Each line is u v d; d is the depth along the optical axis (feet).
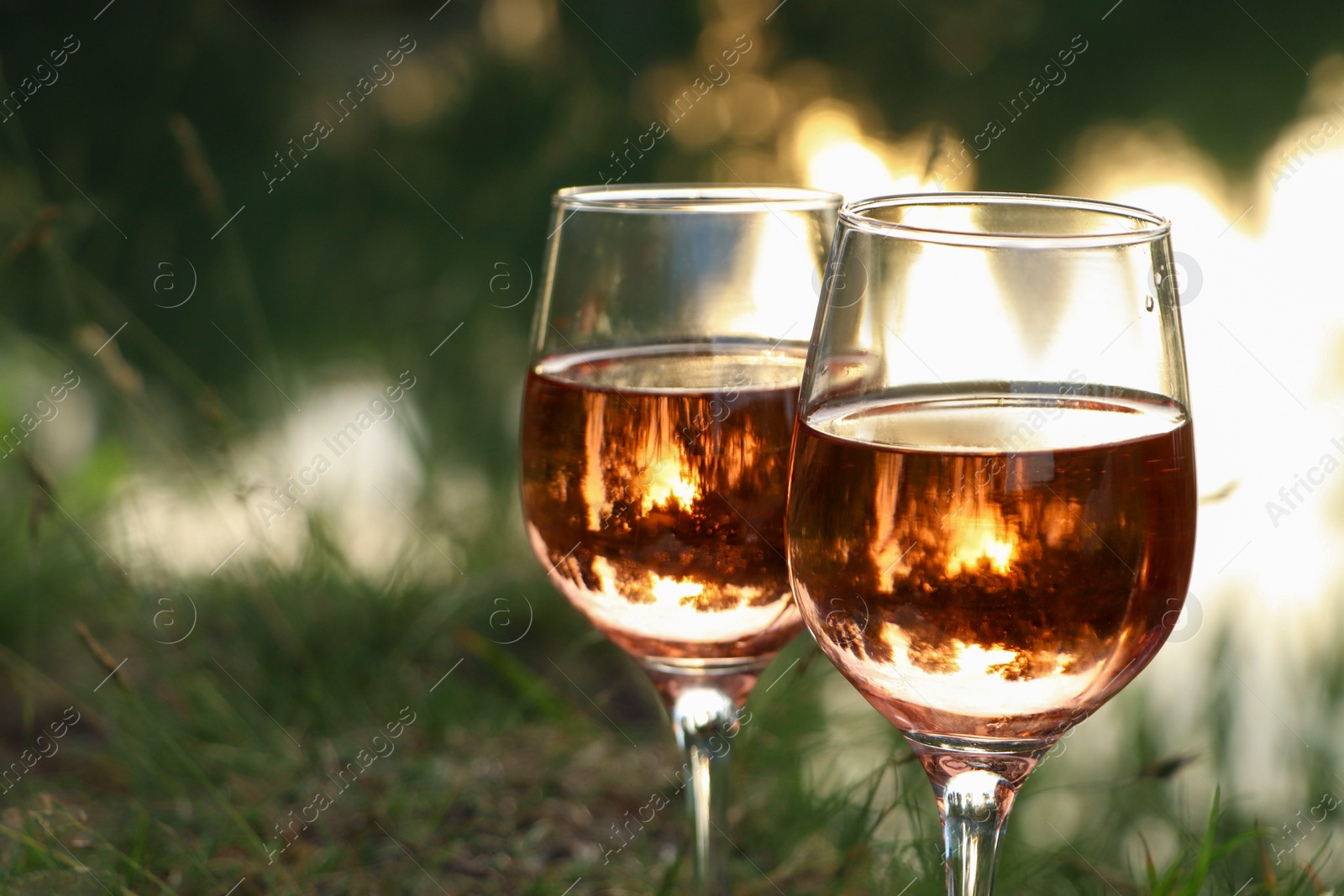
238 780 3.67
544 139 7.68
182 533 5.29
